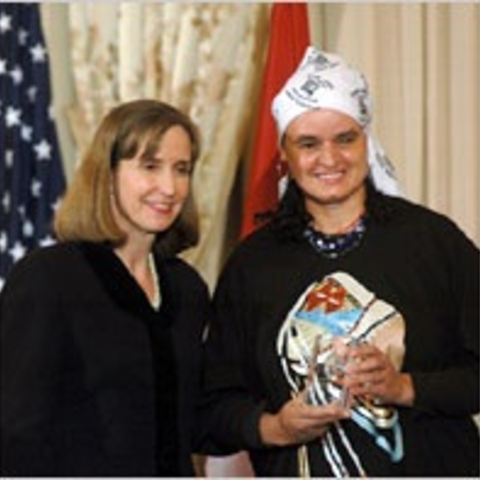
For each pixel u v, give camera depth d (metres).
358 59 3.68
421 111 3.59
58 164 3.58
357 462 2.02
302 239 2.17
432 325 2.06
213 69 3.54
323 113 2.14
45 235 3.51
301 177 2.16
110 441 1.97
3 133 3.55
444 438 2.07
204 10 3.55
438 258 2.10
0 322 2.00
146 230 2.08
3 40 3.57
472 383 2.04
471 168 3.54
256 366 2.13
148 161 2.05
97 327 2.01
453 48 3.57
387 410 2.02
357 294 2.06
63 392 1.97
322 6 3.74
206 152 3.52
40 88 3.59
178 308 2.15
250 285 2.17
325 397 1.98
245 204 3.46
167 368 2.06
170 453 2.04
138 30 3.52
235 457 3.43
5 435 1.93
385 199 2.19
